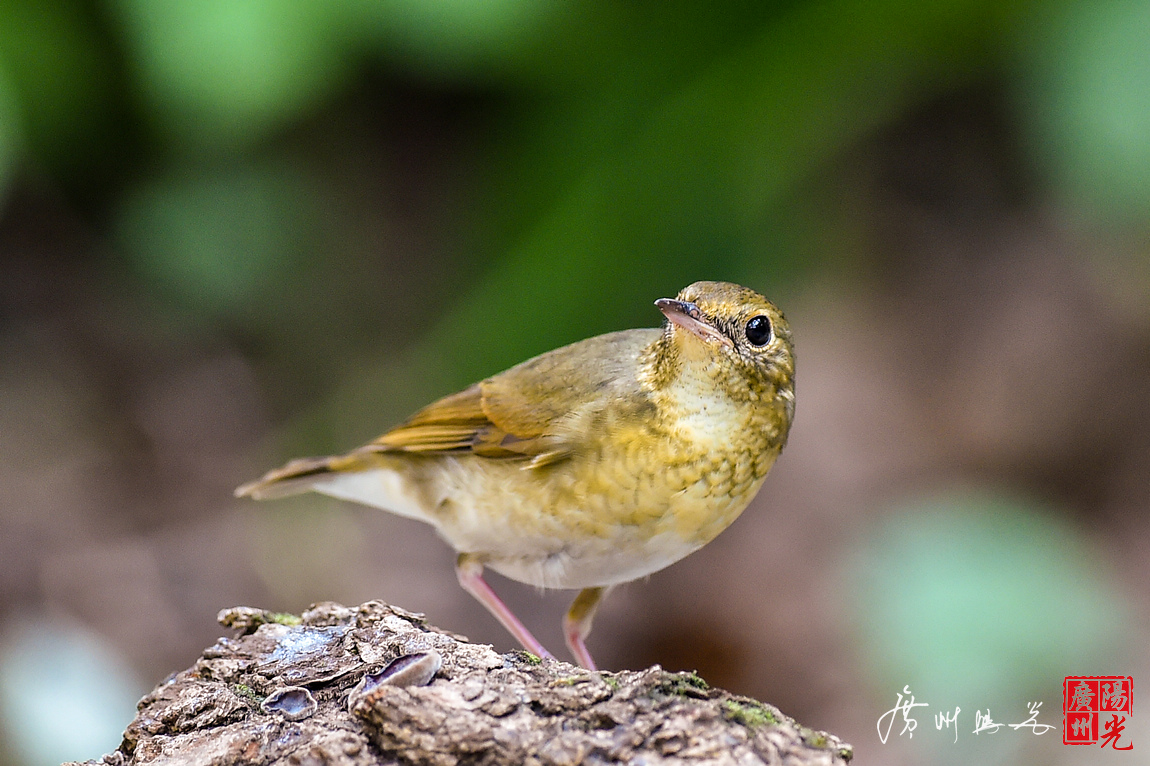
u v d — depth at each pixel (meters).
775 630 12.12
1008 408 14.44
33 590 12.07
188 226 13.98
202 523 13.12
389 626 6.39
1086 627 11.36
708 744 5.20
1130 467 14.09
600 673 5.79
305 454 13.77
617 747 5.19
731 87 12.88
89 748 9.65
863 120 14.41
